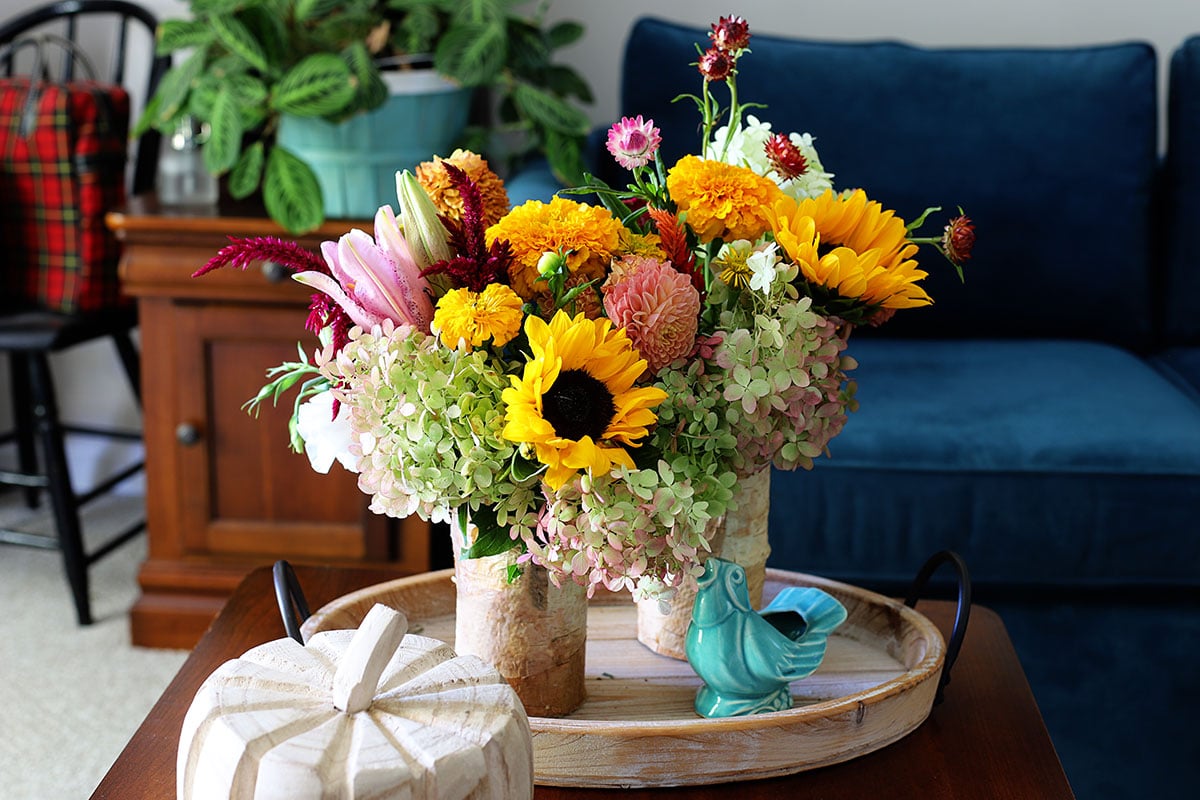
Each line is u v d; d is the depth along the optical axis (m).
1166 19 2.35
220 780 0.59
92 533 2.47
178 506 1.93
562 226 0.75
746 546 0.95
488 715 0.63
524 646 0.85
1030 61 2.00
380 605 0.64
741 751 0.80
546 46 2.01
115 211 1.82
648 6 2.40
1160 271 2.08
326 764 0.59
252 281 1.79
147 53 2.48
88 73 2.30
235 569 1.94
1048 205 1.97
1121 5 2.35
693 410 0.75
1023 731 0.90
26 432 2.49
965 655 1.02
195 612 1.97
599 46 2.43
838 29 2.39
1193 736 1.55
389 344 0.72
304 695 0.64
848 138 1.96
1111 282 1.98
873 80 1.97
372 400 0.72
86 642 2.04
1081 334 2.03
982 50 2.02
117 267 2.09
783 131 1.95
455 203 0.81
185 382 1.87
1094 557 1.55
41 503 2.62
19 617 2.13
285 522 1.92
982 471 1.53
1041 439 1.56
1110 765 1.56
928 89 1.97
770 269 0.75
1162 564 1.54
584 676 0.91
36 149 2.02
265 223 1.75
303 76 1.69
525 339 0.76
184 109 1.80
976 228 1.97
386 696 0.64
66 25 2.49
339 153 1.80
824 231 0.81
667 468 0.72
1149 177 2.00
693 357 0.77
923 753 0.86
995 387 1.74
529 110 1.87
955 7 2.37
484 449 0.72
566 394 0.70
